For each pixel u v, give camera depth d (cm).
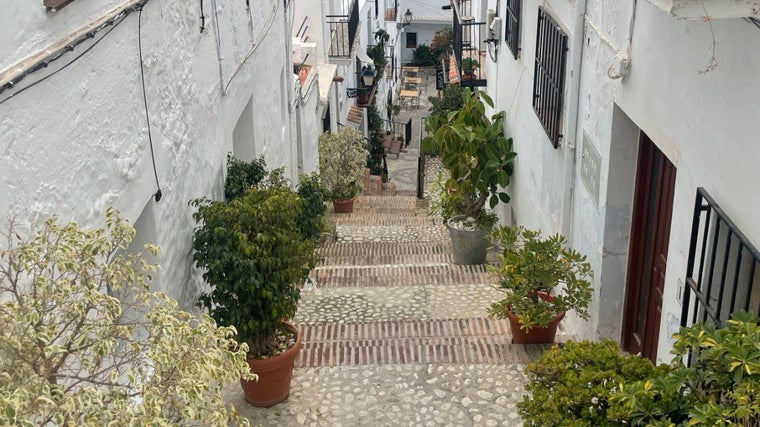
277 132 1081
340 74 2067
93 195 424
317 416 553
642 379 392
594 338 634
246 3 854
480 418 548
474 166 1004
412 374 603
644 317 589
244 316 532
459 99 2252
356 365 616
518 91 1041
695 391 337
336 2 1947
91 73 421
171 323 312
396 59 3606
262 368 540
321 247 1105
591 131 634
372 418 550
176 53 589
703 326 332
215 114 716
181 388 296
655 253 563
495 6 1330
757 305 363
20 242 321
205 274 539
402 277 886
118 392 293
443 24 4066
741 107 355
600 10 607
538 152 886
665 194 538
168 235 569
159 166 546
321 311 775
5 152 328
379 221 1402
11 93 331
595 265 626
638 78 512
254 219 532
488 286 834
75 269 298
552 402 394
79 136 405
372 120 2552
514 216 1077
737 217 360
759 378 291
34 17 356
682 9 333
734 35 363
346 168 1523
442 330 707
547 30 811
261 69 957
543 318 609
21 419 239
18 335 271
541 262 610
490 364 613
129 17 481
